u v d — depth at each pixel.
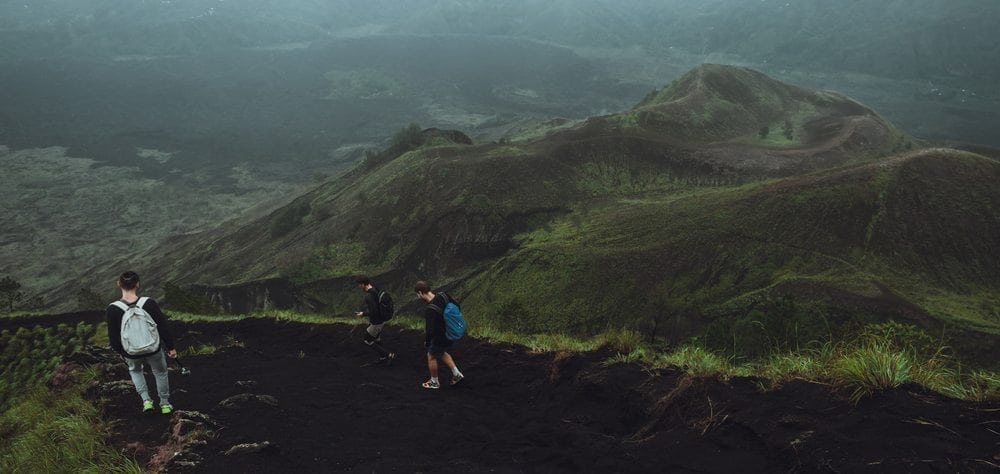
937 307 66.38
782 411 4.93
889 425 4.22
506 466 5.34
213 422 6.49
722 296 71.25
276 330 18.94
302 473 5.33
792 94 180.00
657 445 5.10
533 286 78.50
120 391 8.23
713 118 150.50
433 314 8.84
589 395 7.05
